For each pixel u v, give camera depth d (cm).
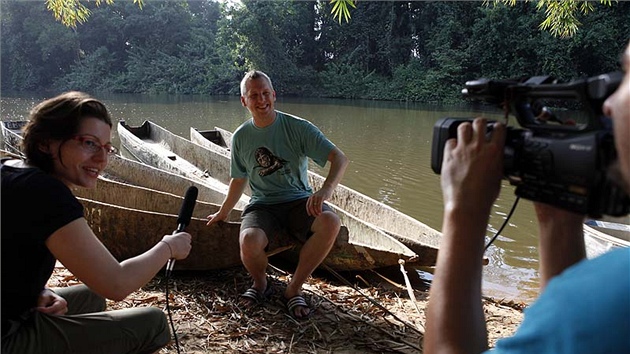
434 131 112
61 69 3959
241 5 3291
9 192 170
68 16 791
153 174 658
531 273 526
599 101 82
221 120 1855
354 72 3253
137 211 386
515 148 96
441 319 92
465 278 93
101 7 3825
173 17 3862
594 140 80
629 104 65
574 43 2467
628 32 2492
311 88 3300
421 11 3256
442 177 101
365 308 352
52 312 196
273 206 351
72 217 177
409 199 802
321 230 328
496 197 97
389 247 436
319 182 621
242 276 388
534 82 99
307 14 3491
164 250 215
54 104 188
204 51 3775
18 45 3797
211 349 281
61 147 186
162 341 216
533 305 71
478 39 2858
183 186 617
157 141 1050
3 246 170
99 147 192
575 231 110
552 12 853
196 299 343
